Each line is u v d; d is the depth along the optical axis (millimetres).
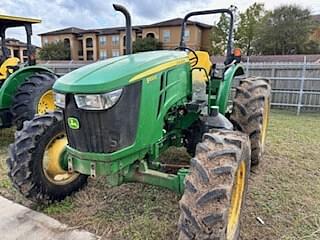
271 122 6137
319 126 5734
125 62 1960
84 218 2371
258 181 3047
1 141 4617
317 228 2238
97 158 1783
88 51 39688
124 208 2523
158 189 2852
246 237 2133
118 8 2168
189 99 2529
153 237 2121
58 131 2555
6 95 4207
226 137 1902
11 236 2152
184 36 3291
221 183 1625
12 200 2680
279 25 27312
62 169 2508
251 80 3457
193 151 2912
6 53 4840
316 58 14539
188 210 1602
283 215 2414
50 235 2160
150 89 1896
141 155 1961
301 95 7734
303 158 3762
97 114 1707
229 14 3191
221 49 30078
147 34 33250
